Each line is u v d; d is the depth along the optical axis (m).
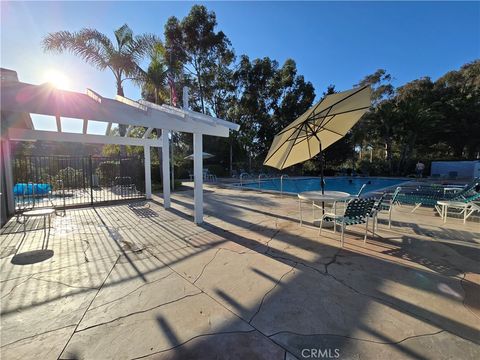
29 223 6.02
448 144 24.06
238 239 4.65
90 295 2.75
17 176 10.88
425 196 6.80
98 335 2.10
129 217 6.58
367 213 4.40
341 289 2.80
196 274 3.24
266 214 6.73
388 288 2.81
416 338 2.01
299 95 24.47
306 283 2.95
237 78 23.88
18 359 1.83
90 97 4.36
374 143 25.88
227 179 19.84
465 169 18.27
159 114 5.04
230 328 2.18
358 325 2.19
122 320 2.30
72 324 2.25
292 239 4.59
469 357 1.81
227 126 6.37
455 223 5.49
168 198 7.86
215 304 2.55
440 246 4.10
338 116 5.09
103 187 13.62
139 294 2.76
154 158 16.98
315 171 23.45
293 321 2.26
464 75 25.41
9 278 3.17
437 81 27.08
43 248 4.27
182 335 2.09
